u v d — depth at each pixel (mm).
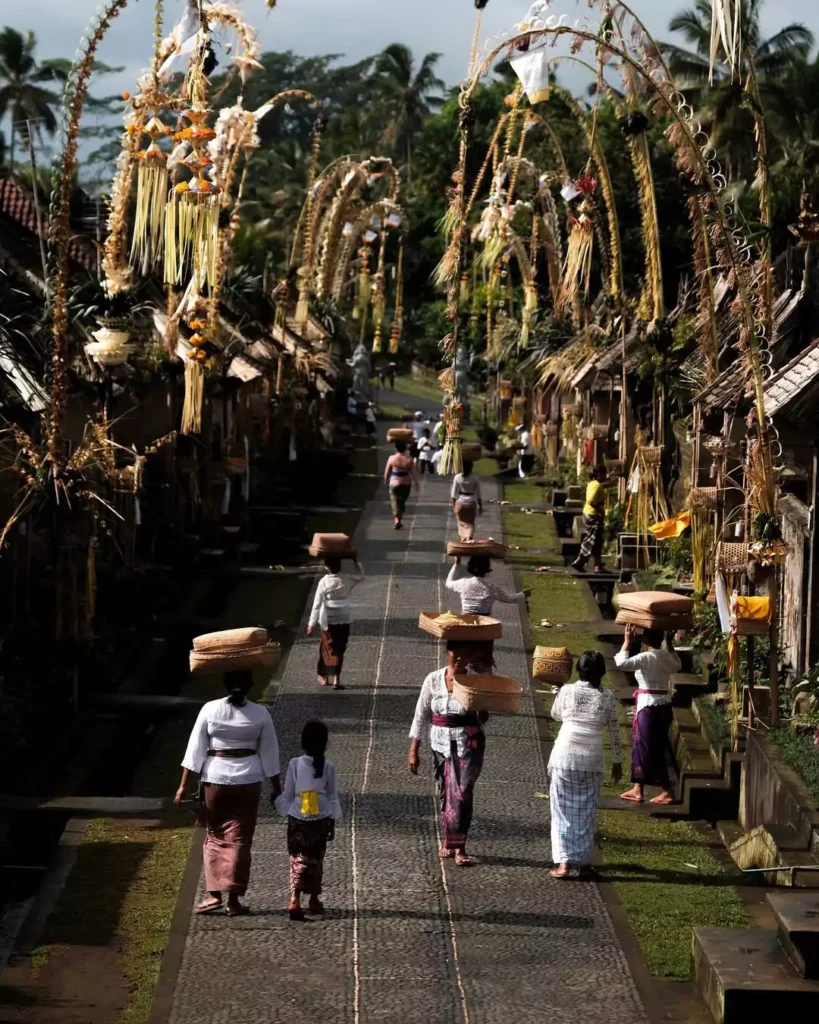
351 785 14695
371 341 71125
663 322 24266
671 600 15023
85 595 18250
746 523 15594
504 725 17312
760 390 15125
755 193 44031
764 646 17719
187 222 16906
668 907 11750
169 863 12695
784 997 9203
